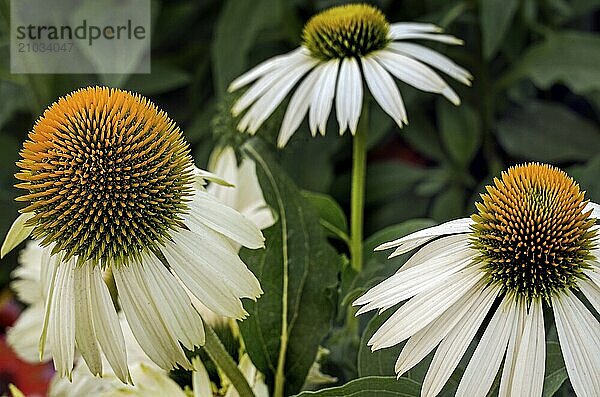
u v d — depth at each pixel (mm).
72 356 376
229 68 646
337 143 667
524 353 375
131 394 432
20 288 489
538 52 674
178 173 386
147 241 379
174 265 380
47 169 378
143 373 433
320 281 444
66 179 376
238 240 389
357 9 483
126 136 381
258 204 468
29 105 723
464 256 388
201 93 762
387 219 702
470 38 703
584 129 709
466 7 680
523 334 378
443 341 379
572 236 386
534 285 382
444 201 677
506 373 375
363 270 455
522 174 393
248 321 436
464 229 391
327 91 470
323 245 447
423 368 410
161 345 376
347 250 490
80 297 378
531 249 382
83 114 380
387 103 463
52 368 588
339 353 464
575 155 702
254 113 479
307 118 636
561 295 383
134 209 378
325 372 461
